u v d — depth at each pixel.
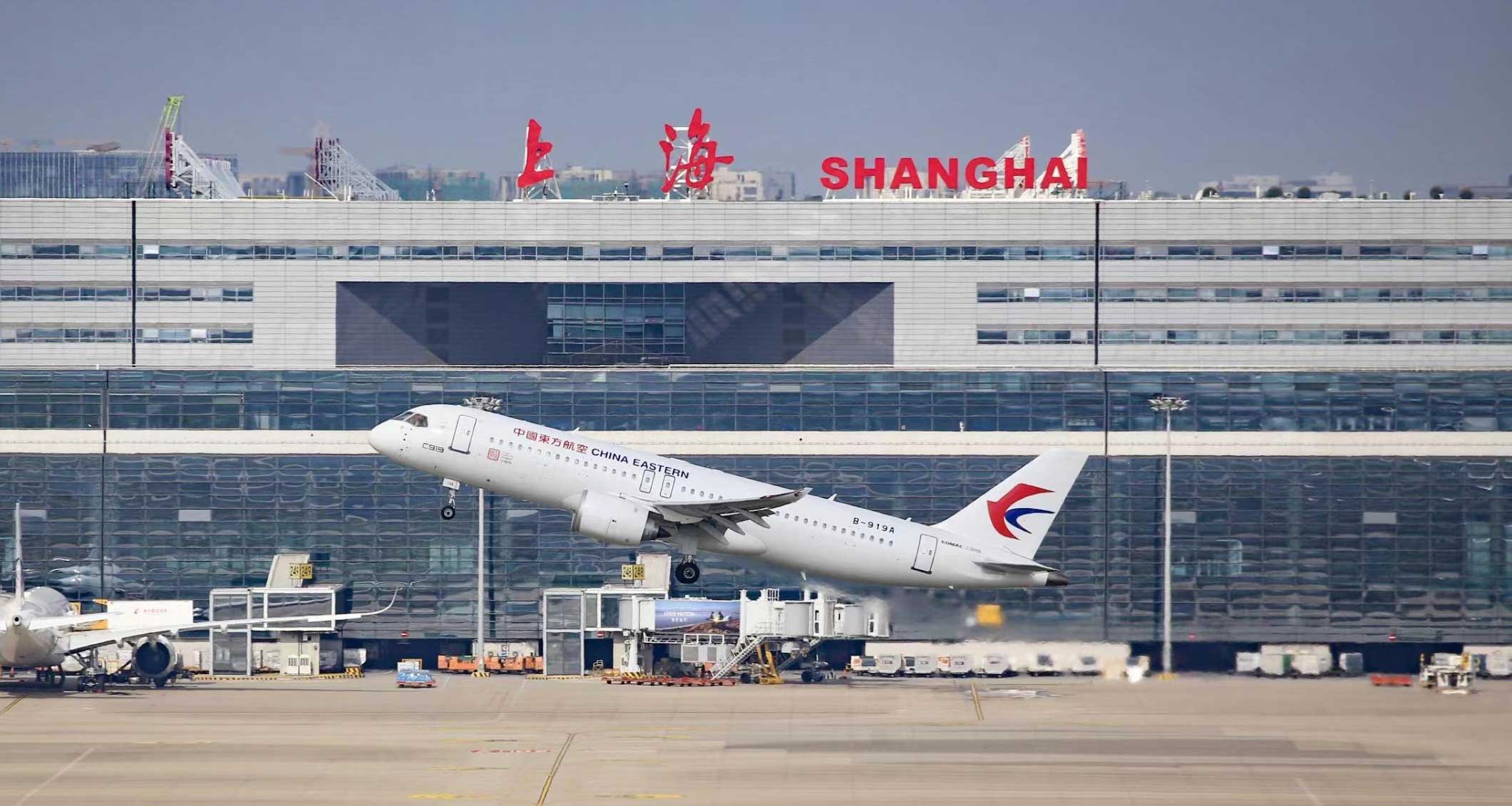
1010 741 191.25
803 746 189.00
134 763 178.62
